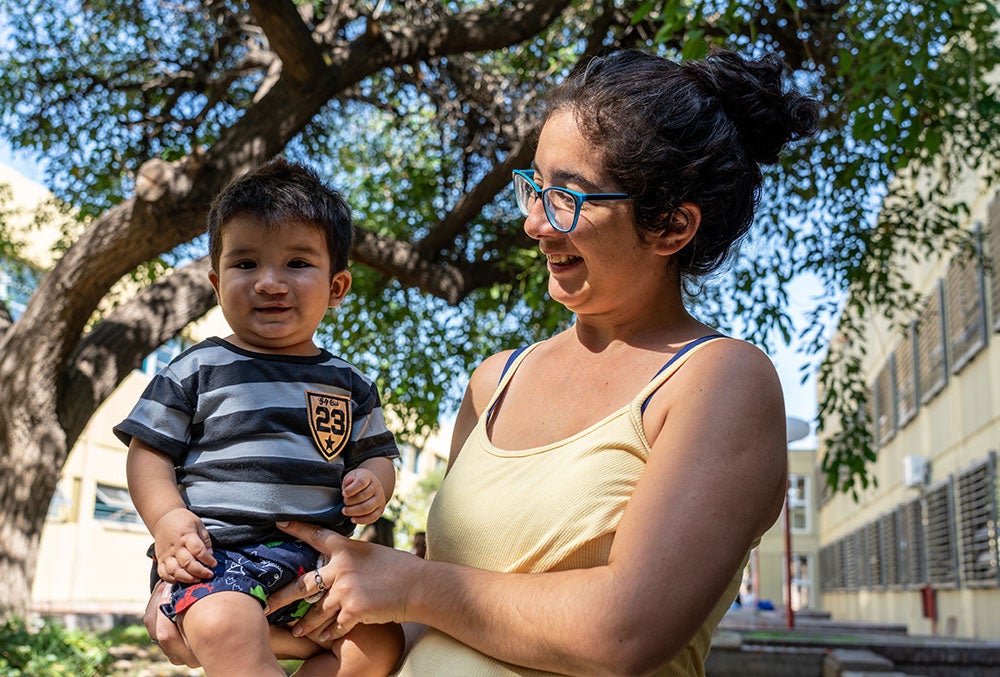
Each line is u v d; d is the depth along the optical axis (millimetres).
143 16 10766
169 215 7973
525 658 1643
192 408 2043
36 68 10797
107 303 12633
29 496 8352
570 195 1830
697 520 1564
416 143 11688
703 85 1869
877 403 23203
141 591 25500
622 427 1736
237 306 2129
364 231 9375
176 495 1976
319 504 2037
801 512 40531
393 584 1812
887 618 21766
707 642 1753
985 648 8484
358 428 2170
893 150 7535
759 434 1648
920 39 6109
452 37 9016
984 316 12719
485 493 1846
